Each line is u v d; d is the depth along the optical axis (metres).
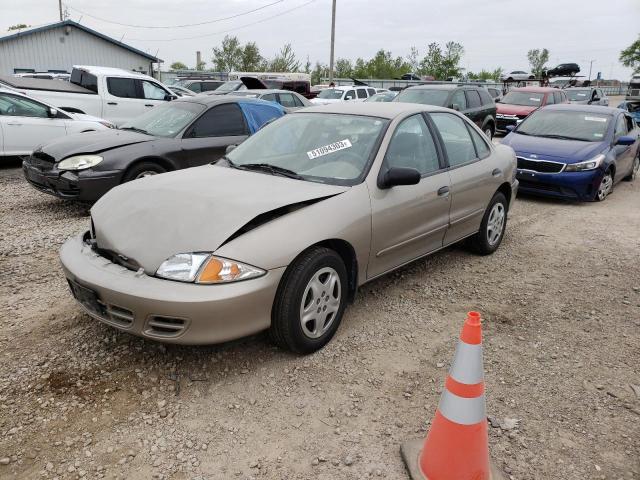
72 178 6.33
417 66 52.34
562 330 4.06
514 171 5.90
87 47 30.03
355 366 3.44
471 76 57.00
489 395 3.20
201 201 3.40
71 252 3.49
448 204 4.65
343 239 3.55
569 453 2.74
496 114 16.27
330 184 3.79
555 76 32.31
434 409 3.05
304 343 3.42
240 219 3.19
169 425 2.84
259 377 3.27
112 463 2.57
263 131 4.78
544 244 6.29
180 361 3.39
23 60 28.22
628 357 3.69
